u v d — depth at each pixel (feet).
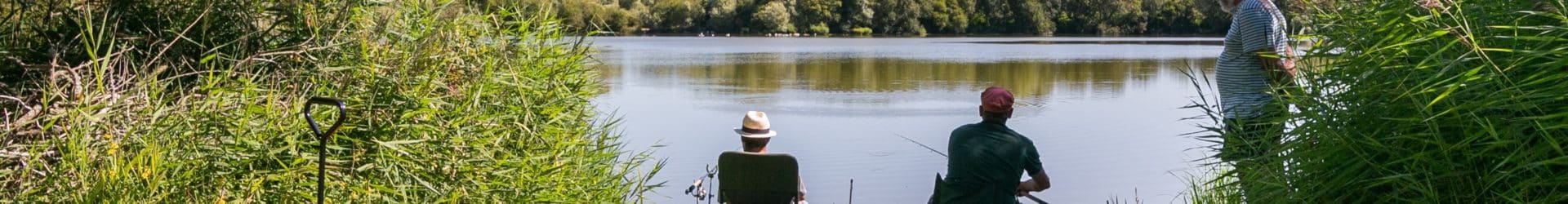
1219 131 15.16
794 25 253.65
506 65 17.46
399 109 14.90
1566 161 9.95
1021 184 16.21
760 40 205.67
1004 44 172.14
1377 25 12.75
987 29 260.21
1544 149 10.14
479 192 15.06
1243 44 17.49
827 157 34.06
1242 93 17.66
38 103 13.37
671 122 45.44
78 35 14.05
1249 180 13.73
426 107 15.12
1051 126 43.37
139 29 15.39
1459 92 11.22
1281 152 12.99
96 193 11.00
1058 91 64.95
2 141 11.77
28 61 14.62
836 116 49.75
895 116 49.80
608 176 19.94
